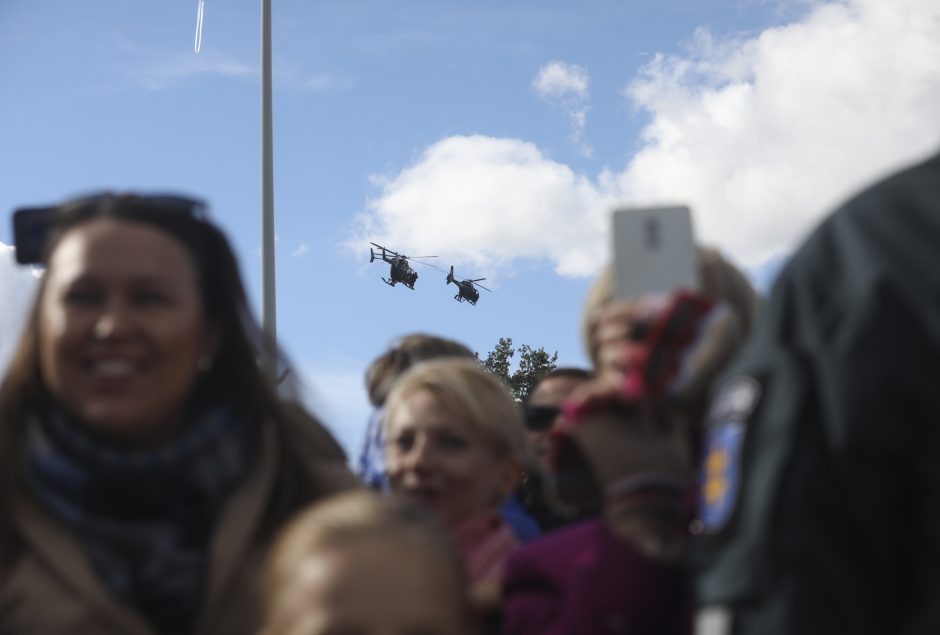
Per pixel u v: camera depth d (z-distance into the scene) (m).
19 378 1.86
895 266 1.07
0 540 1.75
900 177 1.15
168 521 1.79
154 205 1.89
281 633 1.44
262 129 12.89
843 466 1.03
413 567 1.44
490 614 1.82
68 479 1.74
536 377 27.00
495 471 2.54
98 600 1.65
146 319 1.77
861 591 1.03
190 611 1.73
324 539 1.47
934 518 1.00
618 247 1.50
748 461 1.09
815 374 1.07
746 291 1.70
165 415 1.80
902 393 1.02
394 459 2.54
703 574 1.12
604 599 1.41
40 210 2.29
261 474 1.90
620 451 1.48
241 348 1.99
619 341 1.46
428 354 3.14
